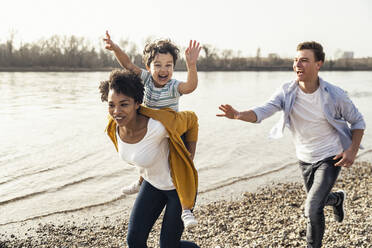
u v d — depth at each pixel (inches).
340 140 139.4
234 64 4621.1
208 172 329.1
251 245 171.2
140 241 111.2
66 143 443.2
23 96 1075.3
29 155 380.5
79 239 190.9
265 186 287.4
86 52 3430.1
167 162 112.0
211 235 189.5
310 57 133.7
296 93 141.4
